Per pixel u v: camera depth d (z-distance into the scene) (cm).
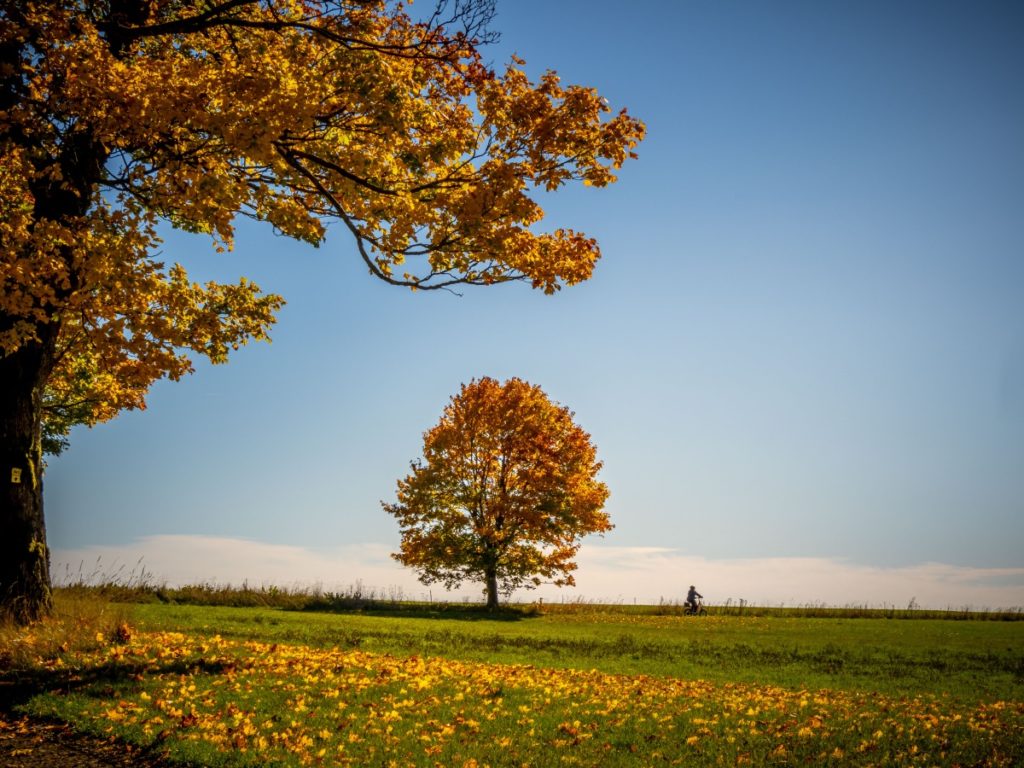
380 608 3080
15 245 1080
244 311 1798
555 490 3291
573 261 1337
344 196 1320
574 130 1230
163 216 1510
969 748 834
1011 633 2461
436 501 3375
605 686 1203
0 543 1274
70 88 1080
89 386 2028
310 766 714
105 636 1236
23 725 831
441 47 1228
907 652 1884
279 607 2781
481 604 3522
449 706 976
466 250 1299
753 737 871
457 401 3425
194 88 1136
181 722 834
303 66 1258
